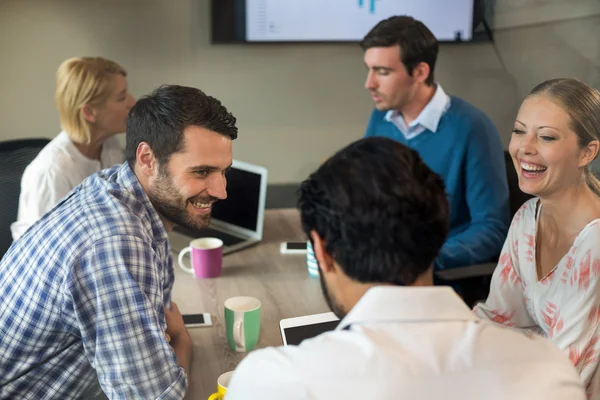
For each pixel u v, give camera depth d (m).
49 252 1.26
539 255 1.38
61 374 1.34
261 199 2.22
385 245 0.74
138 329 1.23
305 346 0.74
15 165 2.35
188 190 1.36
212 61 3.19
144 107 1.34
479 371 0.71
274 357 0.74
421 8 3.23
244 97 3.27
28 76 3.05
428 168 0.78
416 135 2.38
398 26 2.22
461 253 2.10
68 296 1.23
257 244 2.23
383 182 0.74
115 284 1.22
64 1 2.99
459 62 3.38
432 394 0.69
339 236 0.76
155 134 1.32
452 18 3.27
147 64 3.14
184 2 3.09
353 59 3.31
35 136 3.13
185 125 1.31
